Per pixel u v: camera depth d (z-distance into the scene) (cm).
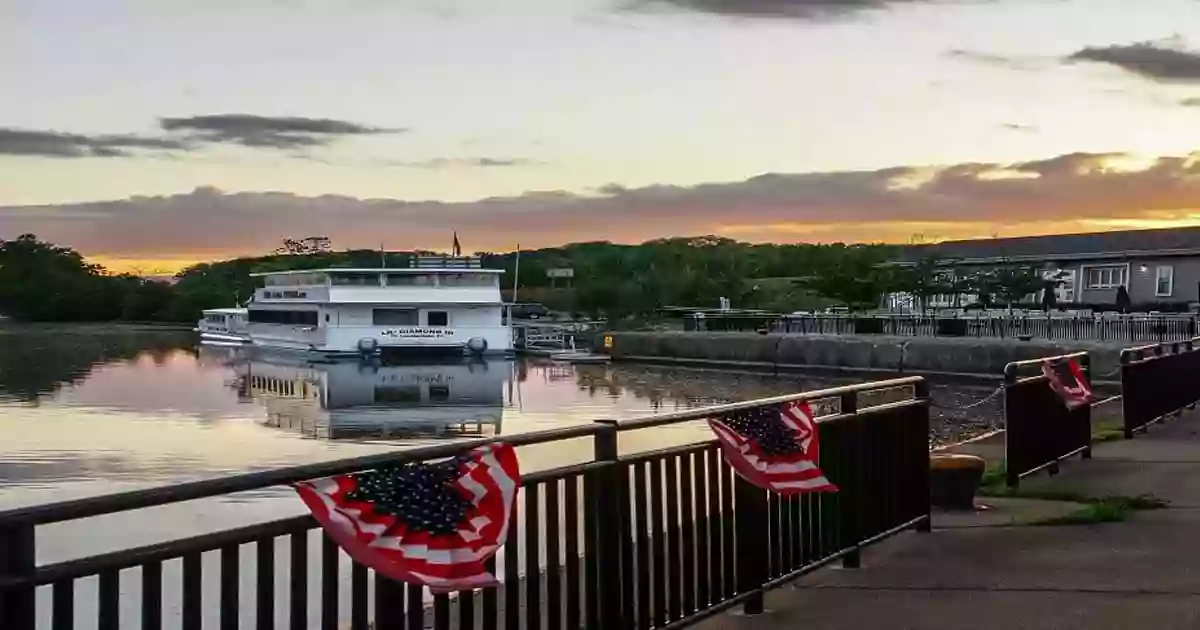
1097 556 805
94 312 15125
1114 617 649
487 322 7138
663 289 10950
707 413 617
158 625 364
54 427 3991
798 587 723
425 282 7056
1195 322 4653
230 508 1504
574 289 12600
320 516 400
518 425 4241
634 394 5384
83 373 6912
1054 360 1208
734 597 648
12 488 2594
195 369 7138
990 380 5034
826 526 741
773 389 5506
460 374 6431
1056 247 7381
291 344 7506
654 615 589
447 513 430
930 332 6128
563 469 522
